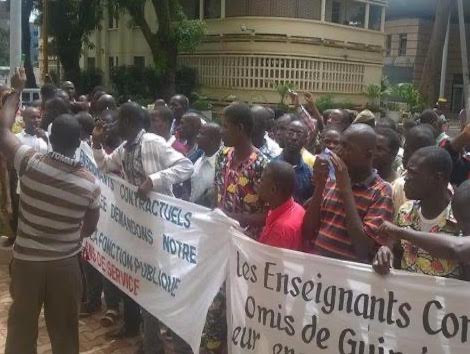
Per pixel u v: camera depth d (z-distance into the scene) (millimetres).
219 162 3867
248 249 3225
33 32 34719
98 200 3744
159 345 4227
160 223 3967
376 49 24969
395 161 4938
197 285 3666
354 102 23891
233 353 3385
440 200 2822
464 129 4492
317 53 22484
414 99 21422
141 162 4188
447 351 2568
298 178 4035
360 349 2781
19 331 3635
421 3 32500
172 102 7090
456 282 2518
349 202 2945
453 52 34750
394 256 3025
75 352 3754
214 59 23141
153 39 20281
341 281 2814
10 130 3711
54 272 3572
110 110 6312
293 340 3010
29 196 3549
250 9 21922
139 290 4219
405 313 2645
